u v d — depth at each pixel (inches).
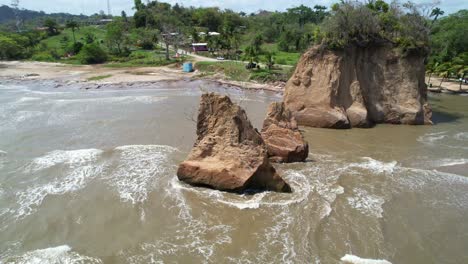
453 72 2144.4
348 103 1251.8
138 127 1183.6
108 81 2294.5
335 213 621.6
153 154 904.3
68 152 913.5
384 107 1289.4
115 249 518.3
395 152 956.6
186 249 517.3
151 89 2076.8
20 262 488.7
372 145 1021.2
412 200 680.4
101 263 487.8
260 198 666.8
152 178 751.7
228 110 717.9
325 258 502.3
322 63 1251.8
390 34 1318.9
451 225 600.4
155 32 4306.1
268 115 879.7
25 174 770.8
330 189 711.7
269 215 610.2
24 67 3041.3
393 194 700.7
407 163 871.1
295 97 1272.1
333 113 1203.2
